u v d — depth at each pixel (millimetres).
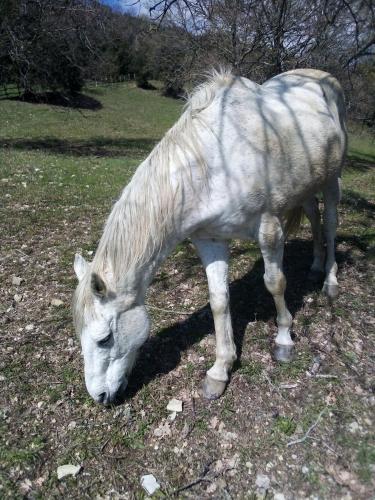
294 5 6832
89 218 6445
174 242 2768
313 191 3484
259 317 3859
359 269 4719
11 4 11562
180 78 8727
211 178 2672
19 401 3076
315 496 2402
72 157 11945
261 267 4719
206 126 2693
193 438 2766
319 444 2680
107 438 2787
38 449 2719
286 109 3023
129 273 2557
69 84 24375
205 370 3287
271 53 7066
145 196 2588
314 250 4438
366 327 3736
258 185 2752
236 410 2934
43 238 5707
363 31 5273
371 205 7867
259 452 2656
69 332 3793
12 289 4465
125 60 31391
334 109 3621
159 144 2752
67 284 4570
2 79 16328
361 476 2482
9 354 3529
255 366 3268
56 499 2445
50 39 12578
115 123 21266
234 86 2904
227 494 2438
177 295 4316
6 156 10766
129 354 2723
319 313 3885
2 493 2463
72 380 3246
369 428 2773
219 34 7473
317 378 3162
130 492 2479
